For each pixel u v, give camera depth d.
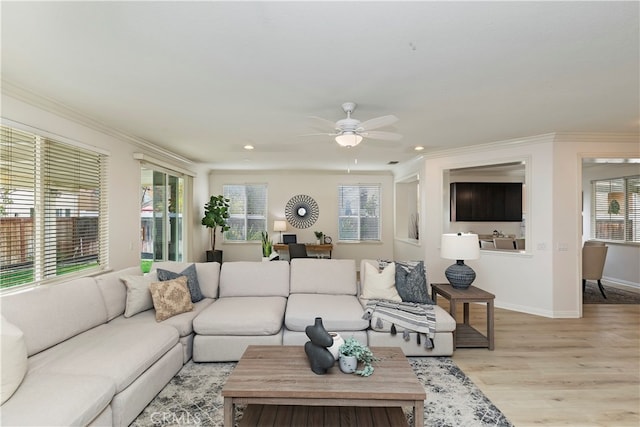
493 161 4.64
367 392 1.74
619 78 2.40
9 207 2.62
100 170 3.65
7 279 2.62
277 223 7.32
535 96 2.77
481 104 2.96
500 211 7.28
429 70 2.27
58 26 1.74
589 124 3.64
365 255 7.76
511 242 5.70
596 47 1.96
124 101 2.88
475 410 2.19
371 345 2.91
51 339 2.20
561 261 4.16
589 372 2.72
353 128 2.82
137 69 2.26
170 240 5.72
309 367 2.03
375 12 1.62
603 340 3.41
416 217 7.29
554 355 3.04
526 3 1.55
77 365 1.95
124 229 4.02
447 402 2.28
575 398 2.34
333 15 1.64
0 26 1.73
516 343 3.32
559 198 4.16
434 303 3.37
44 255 2.93
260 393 1.76
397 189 7.43
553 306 4.16
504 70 2.27
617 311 4.45
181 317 2.90
